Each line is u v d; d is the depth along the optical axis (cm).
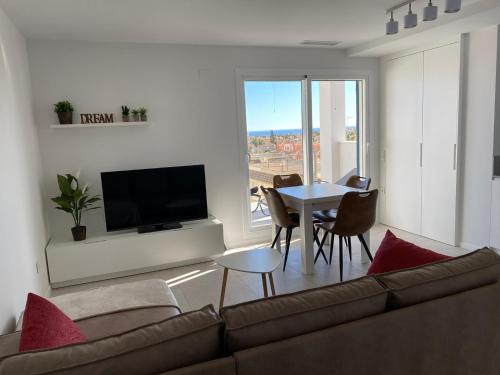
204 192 434
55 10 299
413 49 468
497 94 386
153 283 262
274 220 403
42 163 393
